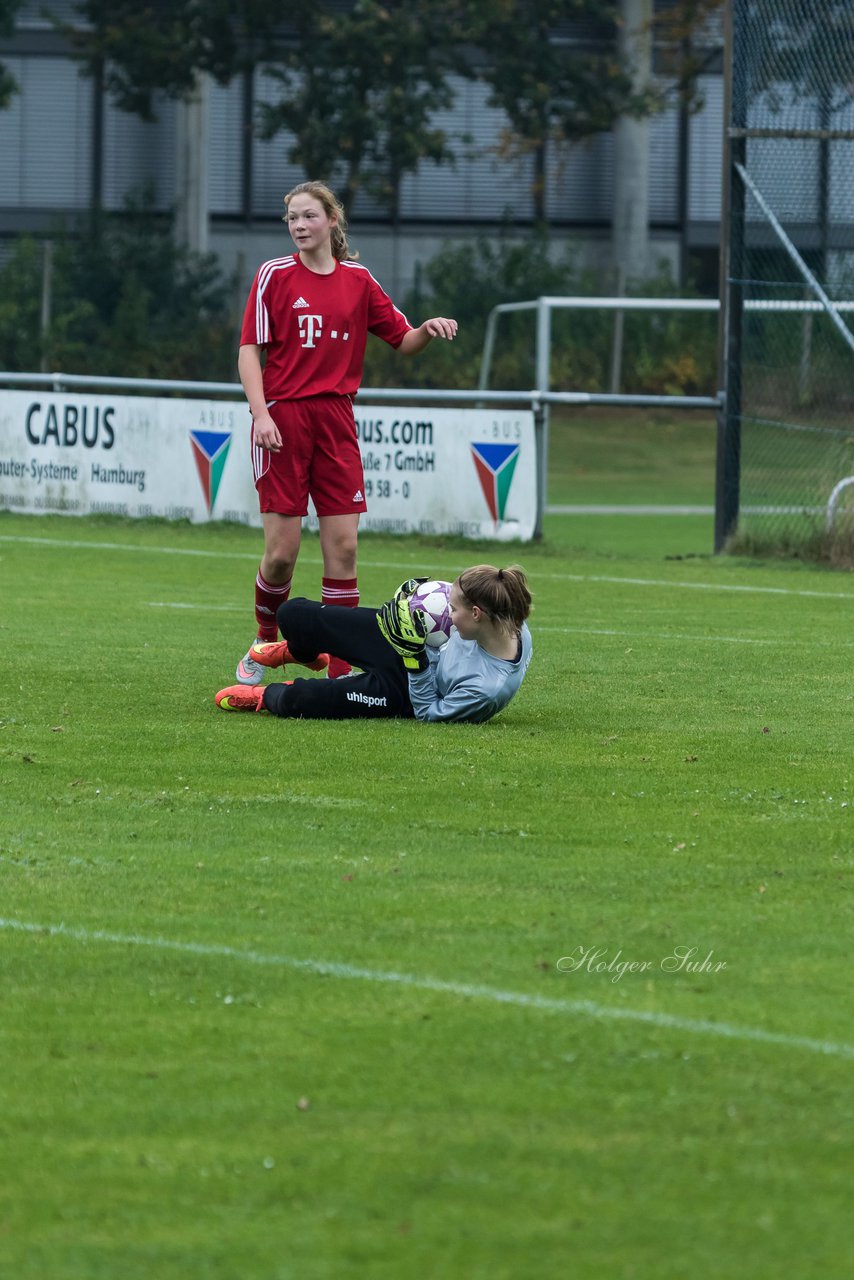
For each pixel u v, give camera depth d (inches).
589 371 4722.0
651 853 658.2
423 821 703.7
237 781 770.8
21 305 4409.5
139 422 2143.2
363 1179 386.6
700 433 4500.5
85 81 4877.0
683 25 4562.0
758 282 1931.6
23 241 4443.9
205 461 2114.9
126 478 2154.3
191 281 4662.9
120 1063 452.4
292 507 997.2
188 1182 385.7
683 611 1441.9
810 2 1923.0
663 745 861.8
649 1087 436.1
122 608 1381.6
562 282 4817.9
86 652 1141.1
